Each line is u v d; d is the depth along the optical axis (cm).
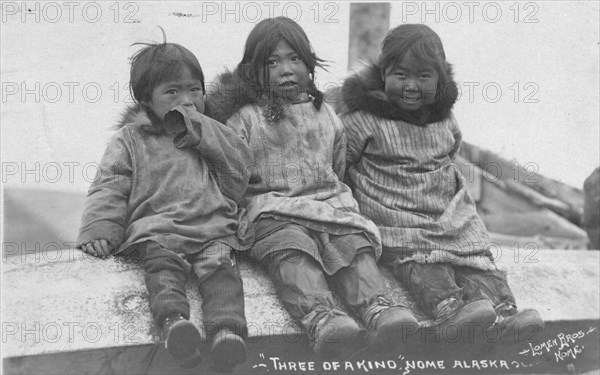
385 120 346
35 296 310
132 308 307
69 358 298
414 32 340
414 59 337
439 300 323
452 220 338
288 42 336
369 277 314
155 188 317
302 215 320
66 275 316
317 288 308
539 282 370
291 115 338
